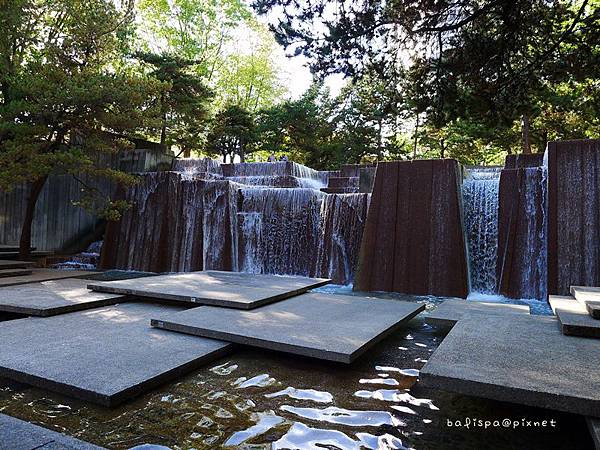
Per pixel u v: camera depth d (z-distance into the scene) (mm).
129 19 14703
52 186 15227
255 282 8023
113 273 12984
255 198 14242
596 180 9094
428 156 33938
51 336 4707
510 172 10570
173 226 14164
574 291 6410
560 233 9180
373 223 10953
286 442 2807
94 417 3084
